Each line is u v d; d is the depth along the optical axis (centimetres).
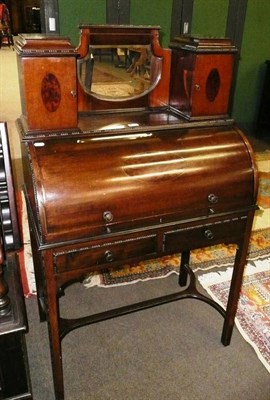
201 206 125
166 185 118
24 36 113
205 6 353
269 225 264
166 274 209
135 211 115
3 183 116
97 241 112
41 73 110
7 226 120
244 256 145
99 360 154
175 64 142
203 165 125
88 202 108
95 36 129
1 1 1230
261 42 407
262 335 168
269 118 432
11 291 114
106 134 122
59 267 111
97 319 151
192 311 183
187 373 149
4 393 118
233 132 138
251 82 431
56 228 106
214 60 131
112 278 204
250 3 376
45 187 105
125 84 141
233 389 143
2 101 543
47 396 138
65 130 118
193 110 137
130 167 116
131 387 142
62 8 299
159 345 162
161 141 126
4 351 107
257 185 134
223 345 163
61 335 140
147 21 333
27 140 114
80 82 134
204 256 223
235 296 153
